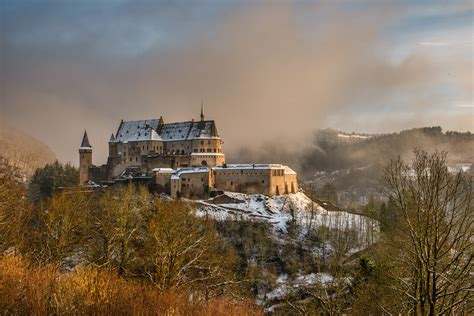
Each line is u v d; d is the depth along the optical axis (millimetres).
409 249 30531
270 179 185250
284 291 94500
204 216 129750
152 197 172375
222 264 62000
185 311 31406
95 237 57094
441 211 27141
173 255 45781
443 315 27094
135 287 35594
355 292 45875
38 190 189375
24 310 26062
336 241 126188
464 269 25656
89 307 26766
